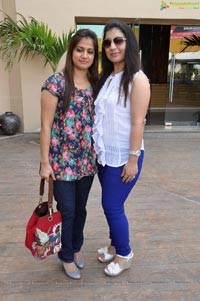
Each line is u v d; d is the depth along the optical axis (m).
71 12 6.00
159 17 6.25
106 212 2.04
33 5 5.86
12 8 5.89
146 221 2.93
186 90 8.56
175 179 4.06
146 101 1.78
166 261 2.34
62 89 1.77
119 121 1.85
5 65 6.19
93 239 2.61
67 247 2.08
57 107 1.82
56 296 1.98
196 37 8.03
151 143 5.92
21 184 3.80
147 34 8.67
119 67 1.87
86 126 1.90
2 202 3.29
